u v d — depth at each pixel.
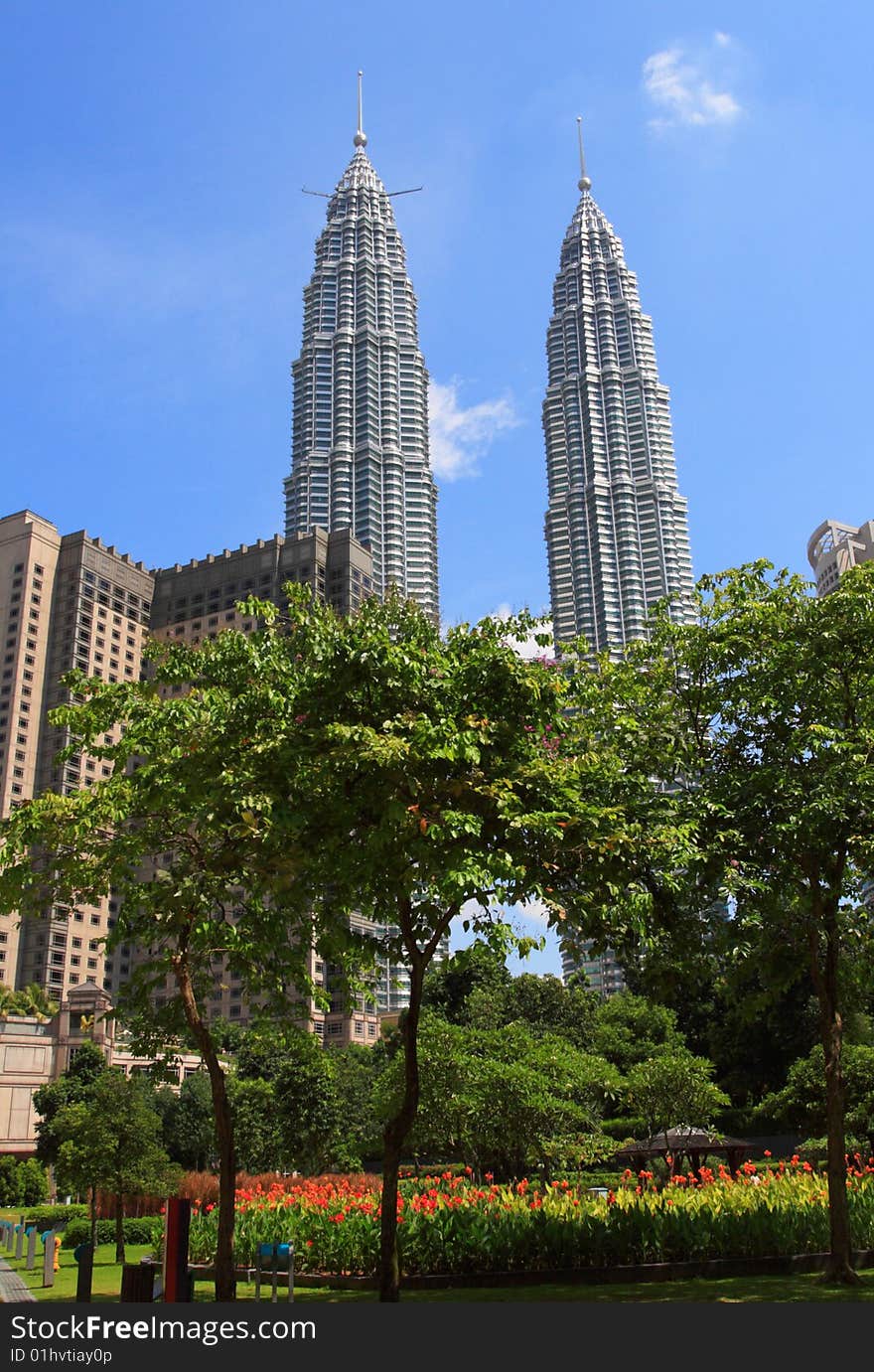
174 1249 13.52
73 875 16.84
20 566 130.00
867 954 17.80
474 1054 27.17
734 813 15.50
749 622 17.19
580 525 168.00
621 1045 52.56
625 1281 16.94
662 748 17.06
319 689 13.52
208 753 13.48
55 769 124.00
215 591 136.62
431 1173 36.62
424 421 182.88
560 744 15.66
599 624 162.25
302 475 171.25
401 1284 17.27
